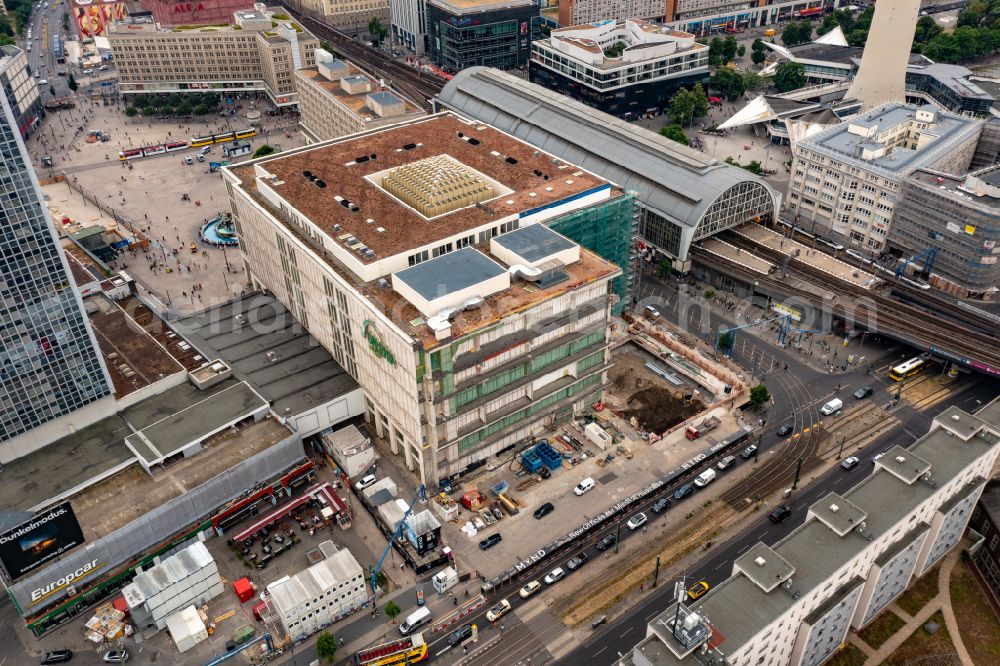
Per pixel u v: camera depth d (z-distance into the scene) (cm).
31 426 18062
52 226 16538
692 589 16150
